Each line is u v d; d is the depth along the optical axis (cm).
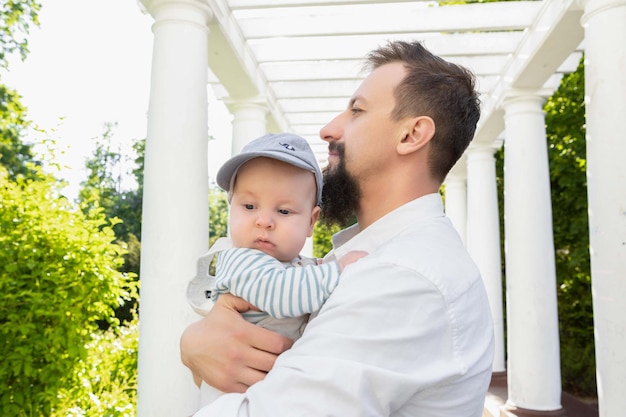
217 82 709
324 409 133
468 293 159
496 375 823
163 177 402
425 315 148
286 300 160
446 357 150
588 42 382
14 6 1720
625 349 345
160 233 398
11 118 2206
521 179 611
